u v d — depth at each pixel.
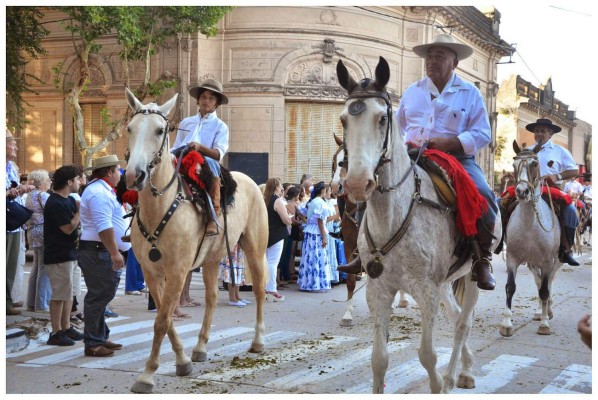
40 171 8.55
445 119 5.02
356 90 3.79
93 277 6.26
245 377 5.59
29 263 14.16
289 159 21.67
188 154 5.61
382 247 4.15
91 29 16.91
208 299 6.31
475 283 4.97
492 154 31.52
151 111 4.98
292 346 6.82
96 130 22.88
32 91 20.42
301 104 21.70
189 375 5.65
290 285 12.02
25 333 6.71
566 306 9.62
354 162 3.55
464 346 5.32
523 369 5.91
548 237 7.64
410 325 8.00
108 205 6.09
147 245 5.26
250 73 21.27
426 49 5.12
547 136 8.66
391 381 5.51
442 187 4.43
